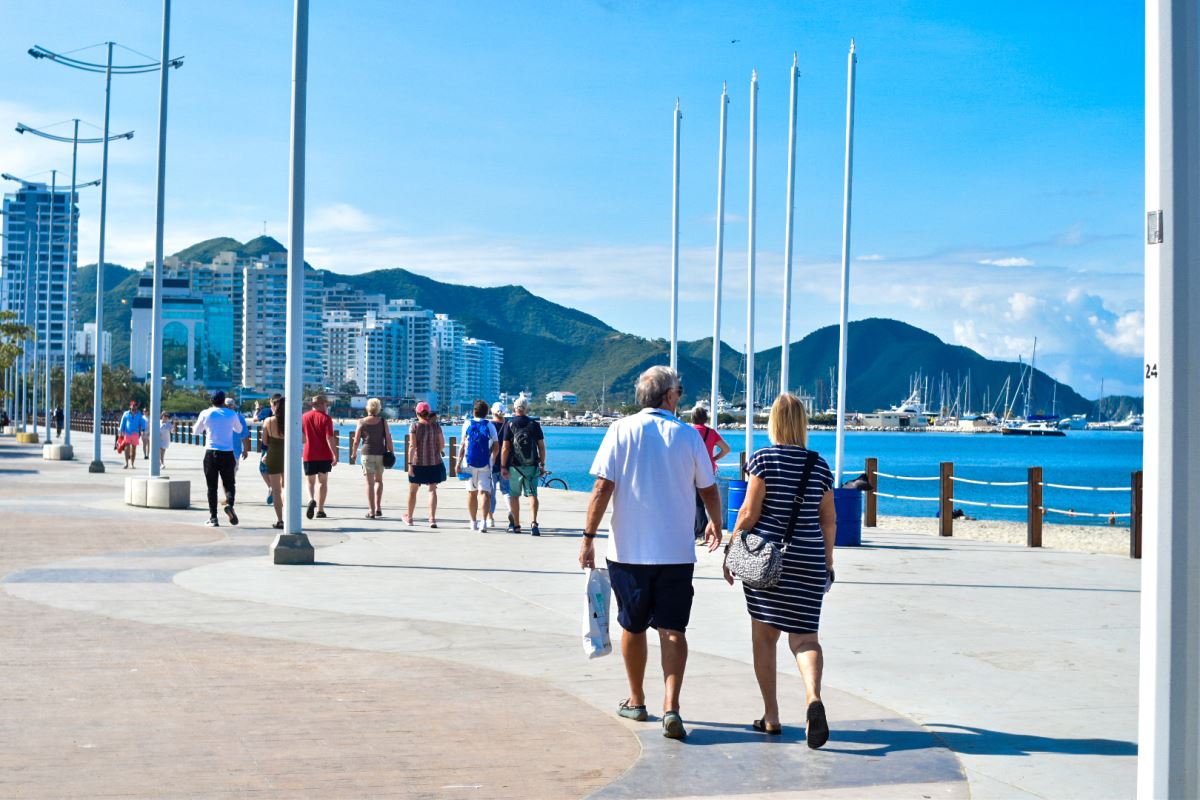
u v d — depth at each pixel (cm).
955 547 1653
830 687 751
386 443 1998
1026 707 699
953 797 532
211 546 1509
